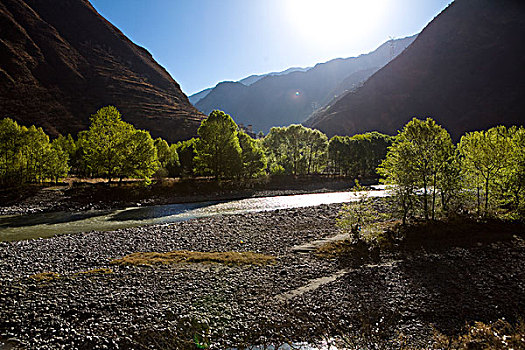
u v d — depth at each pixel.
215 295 16.05
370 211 27.25
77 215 41.69
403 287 16.95
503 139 30.12
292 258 22.36
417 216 31.58
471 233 26.31
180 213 44.50
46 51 166.50
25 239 28.56
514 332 11.68
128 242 26.66
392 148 31.00
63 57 171.00
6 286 16.56
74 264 20.45
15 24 164.50
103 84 168.75
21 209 42.75
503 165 29.16
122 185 55.94
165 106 175.12
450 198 31.09
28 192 47.88
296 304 15.14
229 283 17.59
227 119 68.75
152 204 52.12
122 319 13.59
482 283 17.19
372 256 22.41
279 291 16.66
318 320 13.74
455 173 29.50
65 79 157.38
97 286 16.84
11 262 20.69
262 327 13.14
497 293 15.99
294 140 91.62
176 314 14.07
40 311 14.12
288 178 84.75
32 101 131.38
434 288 16.75
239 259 21.72
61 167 56.09
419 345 11.65
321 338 12.45
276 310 14.56
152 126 149.88
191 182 64.62
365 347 11.69
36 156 53.12
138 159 53.97
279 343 12.12
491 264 19.81
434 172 29.31
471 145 30.95
